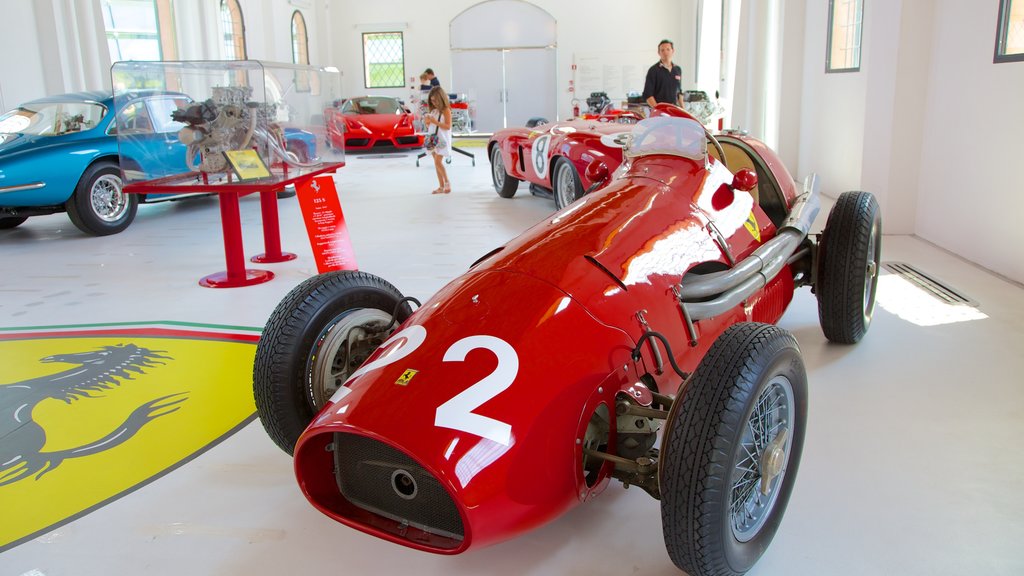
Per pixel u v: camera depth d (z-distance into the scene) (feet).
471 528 5.52
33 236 23.15
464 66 63.52
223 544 7.34
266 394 7.48
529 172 23.97
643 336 6.79
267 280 17.17
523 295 6.73
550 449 5.94
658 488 6.33
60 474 8.73
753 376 5.79
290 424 7.57
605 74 62.80
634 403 6.57
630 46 62.18
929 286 14.73
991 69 15.40
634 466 6.30
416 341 6.55
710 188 9.07
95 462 9.00
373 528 6.19
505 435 5.71
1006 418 9.32
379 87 64.85
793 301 14.34
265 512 7.89
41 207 21.97
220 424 9.96
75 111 22.80
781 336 6.23
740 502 6.21
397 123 44.86
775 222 12.14
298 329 7.55
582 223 7.81
